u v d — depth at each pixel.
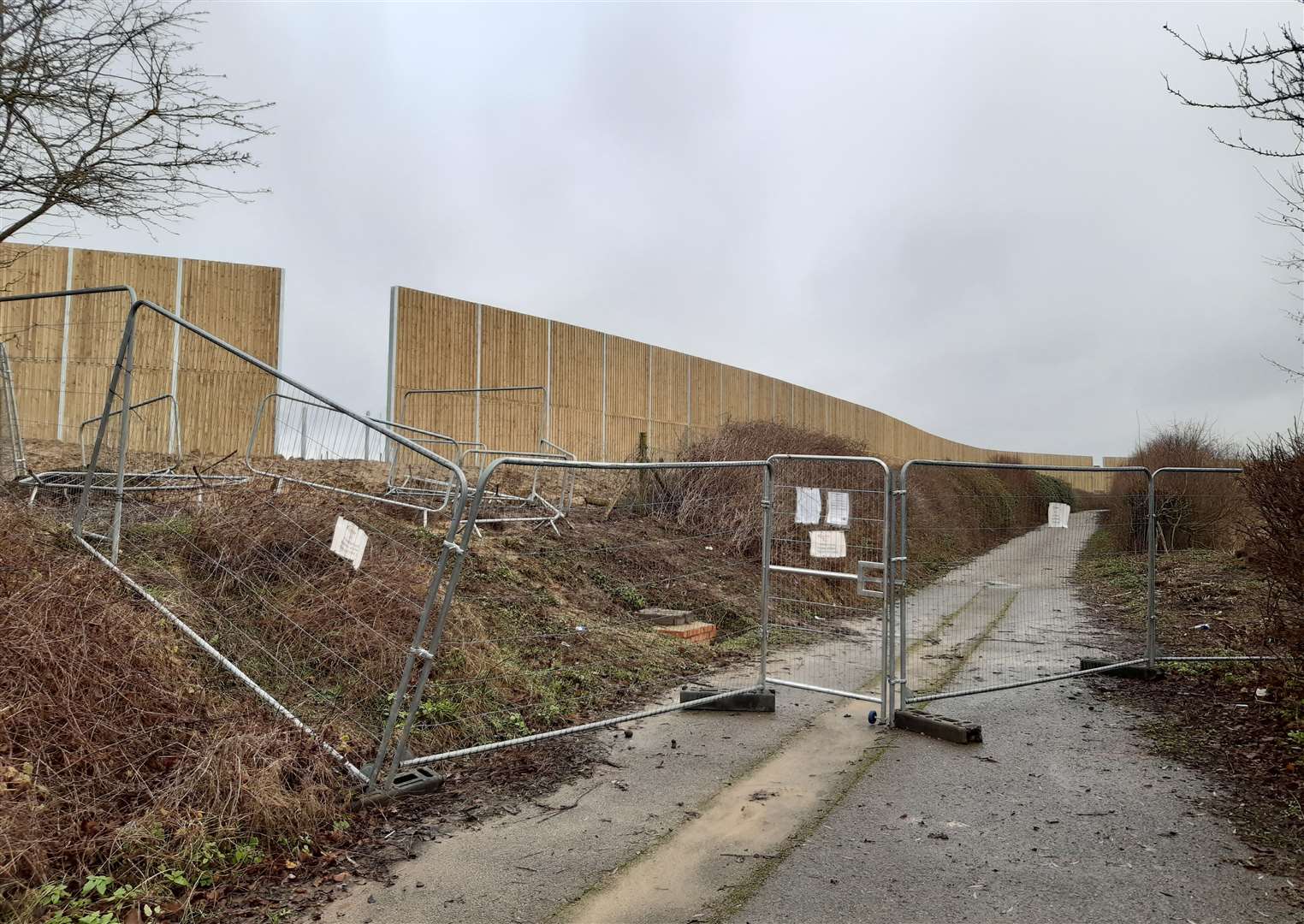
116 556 5.25
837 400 31.73
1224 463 19.03
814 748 4.87
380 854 3.37
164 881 2.97
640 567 9.69
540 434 18.72
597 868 3.28
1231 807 3.90
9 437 6.93
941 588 7.86
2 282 13.04
